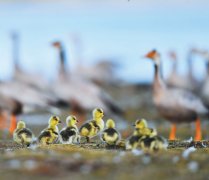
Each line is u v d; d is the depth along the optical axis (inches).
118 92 1700.3
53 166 460.4
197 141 668.1
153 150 534.6
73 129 633.6
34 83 1259.8
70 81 1274.6
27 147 591.8
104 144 613.6
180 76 1445.6
